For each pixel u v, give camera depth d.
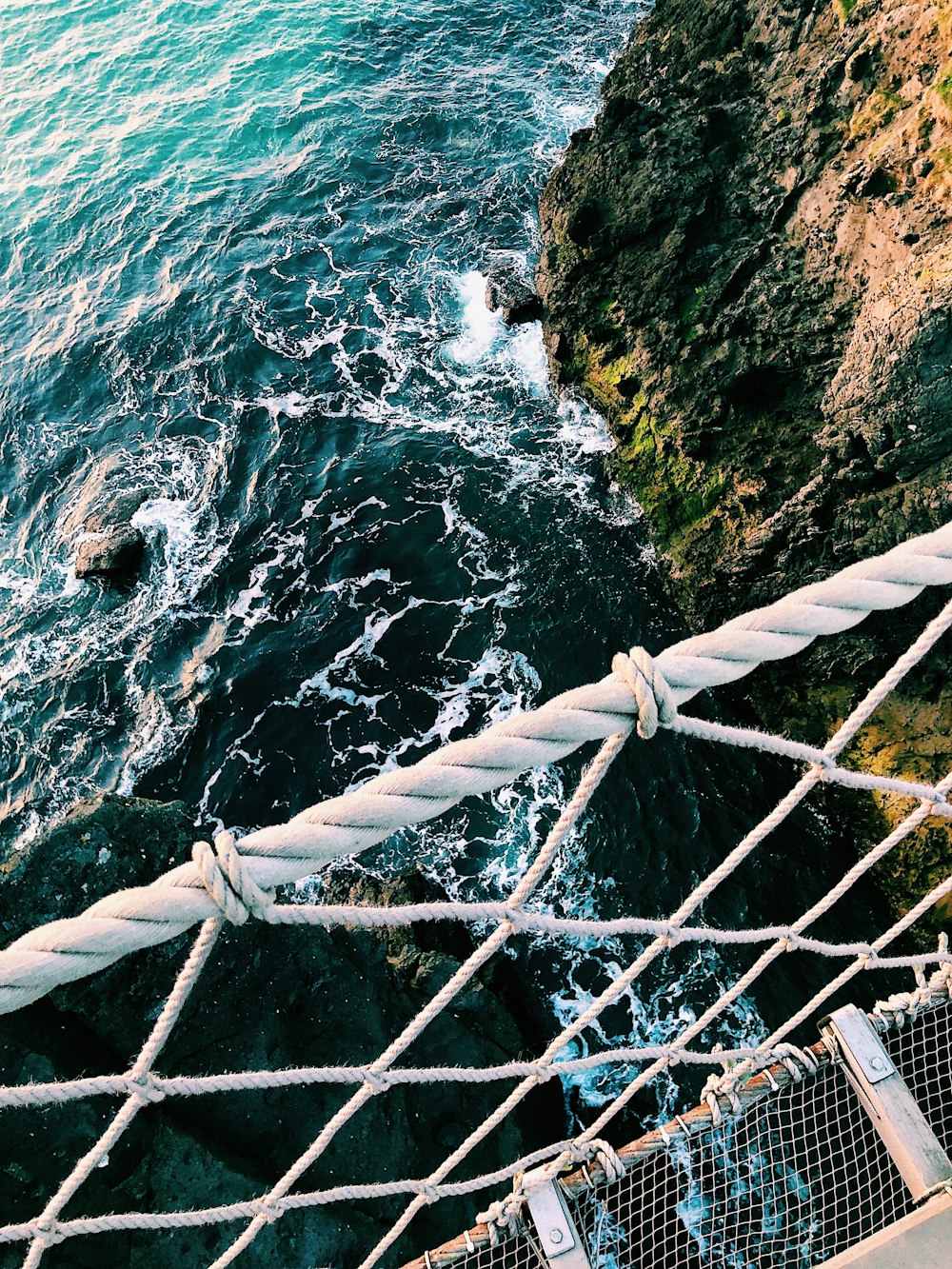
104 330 16.62
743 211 13.18
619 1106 2.41
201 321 16.48
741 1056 2.54
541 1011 9.09
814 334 11.57
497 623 12.02
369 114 20.52
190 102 21.66
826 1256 3.29
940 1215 2.20
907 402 9.59
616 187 14.14
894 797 9.81
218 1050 7.45
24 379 16.00
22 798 11.07
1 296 17.80
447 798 1.43
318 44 22.67
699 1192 3.50
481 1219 2.45
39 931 1.27
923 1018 3.22
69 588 13.06
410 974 8.91
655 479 12.88
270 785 10.88
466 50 22.19
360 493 13.52
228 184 19.52
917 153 10.37
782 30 13.45
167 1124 6.86
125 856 8.00
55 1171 6.41
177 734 11.37
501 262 16.78
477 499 13.31
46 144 21.09
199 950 1.38
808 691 10.66
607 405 13.90
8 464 14.76
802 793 1.92
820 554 10.80
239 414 14.87
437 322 16.05
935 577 1.73
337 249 17.59
